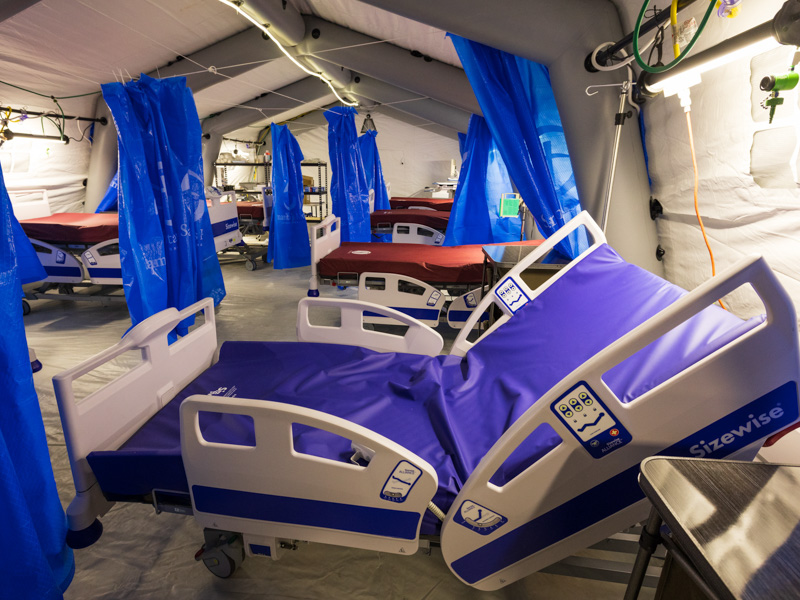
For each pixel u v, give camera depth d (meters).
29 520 1.32
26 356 1.42
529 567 1.35
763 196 1.54
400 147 11.24
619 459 1.17
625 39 1.92
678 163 2.06
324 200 12.10
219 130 8.46
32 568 1.32
